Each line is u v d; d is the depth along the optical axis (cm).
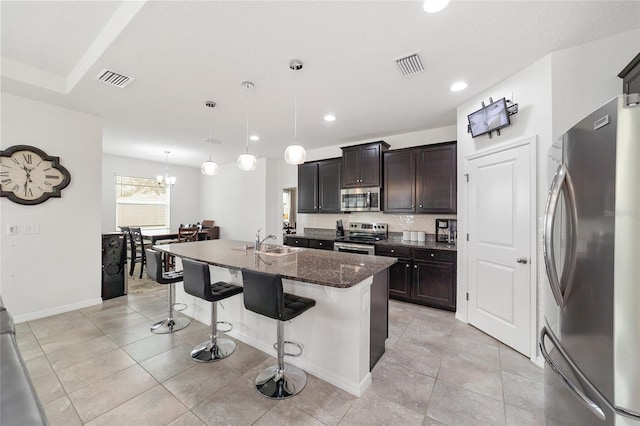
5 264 288
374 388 192
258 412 168
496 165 263
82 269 341
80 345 249
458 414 167
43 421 59
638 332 90
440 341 260
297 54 212
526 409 171
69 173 328
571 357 118
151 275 272
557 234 130
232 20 174
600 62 198
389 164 413
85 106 320
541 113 220
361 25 179
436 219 402
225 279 282
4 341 87
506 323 252
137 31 185
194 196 768
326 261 232
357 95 287
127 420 161
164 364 220
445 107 321
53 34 216
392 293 375
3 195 283
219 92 280
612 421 95
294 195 837
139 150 556
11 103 289
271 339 239
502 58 219
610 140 96
